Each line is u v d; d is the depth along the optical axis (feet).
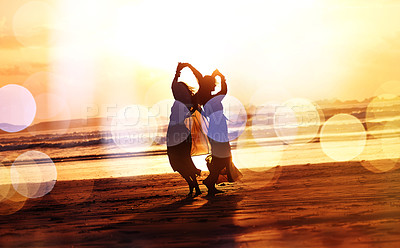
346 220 19.53
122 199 32.50
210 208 25.30
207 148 32.32
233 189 32.81
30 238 20.70
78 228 22.48
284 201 25.76
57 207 31.07
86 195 36.81
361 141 82.69
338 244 15.70
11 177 64.18
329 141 88.12
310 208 23.00
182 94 31.17
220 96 31.71
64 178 57.67
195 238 18.29
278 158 61.26
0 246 19.30
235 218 21.86
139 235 19.69
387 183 30.55
